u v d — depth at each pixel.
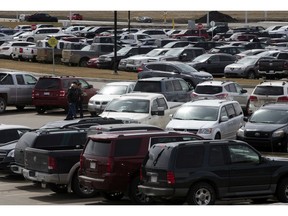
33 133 23.34
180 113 30.47
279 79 57.59
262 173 19.73
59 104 40.59
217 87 38.28
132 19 145.25
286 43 78.56
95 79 54.53
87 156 20.64
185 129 29.38
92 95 41.50
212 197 19.02
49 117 39.84
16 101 41.75
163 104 32.09
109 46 67.44
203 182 18.91
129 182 20.19
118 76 56.69
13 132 26.41
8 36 88.69
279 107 30.80
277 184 20.02
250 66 57.78
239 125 31.28
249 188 19.59
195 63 58.50
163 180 18.72
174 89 38.06
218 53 61.53
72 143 23.23
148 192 19.05
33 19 129.88
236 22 134.88
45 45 69.81
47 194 22.84
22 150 23.48
